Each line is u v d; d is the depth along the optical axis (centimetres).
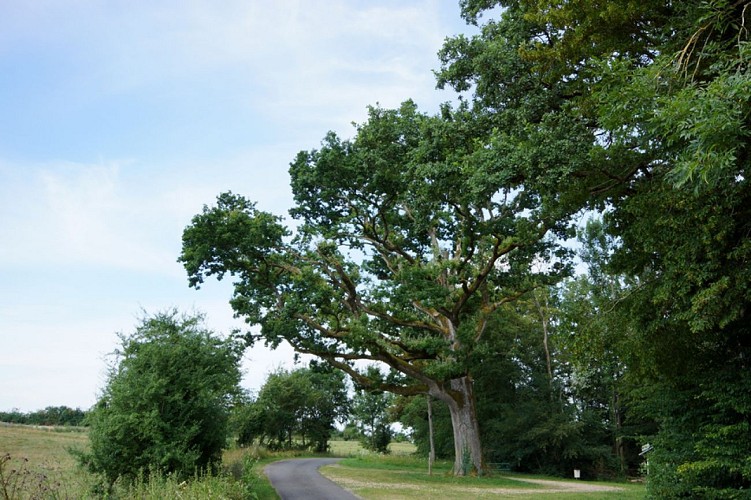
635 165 1205
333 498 1880
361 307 3006
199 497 1039
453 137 1625
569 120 1298
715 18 967
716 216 952
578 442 4353
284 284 2859
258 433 6022
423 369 2975
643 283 1338
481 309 3225
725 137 741
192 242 2655
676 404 1263
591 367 4094
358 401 6731
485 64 1566
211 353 1644
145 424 1373
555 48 1364
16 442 2267
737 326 1134
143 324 1606
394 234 3128
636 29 1292
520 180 1364
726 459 1099
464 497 1972
